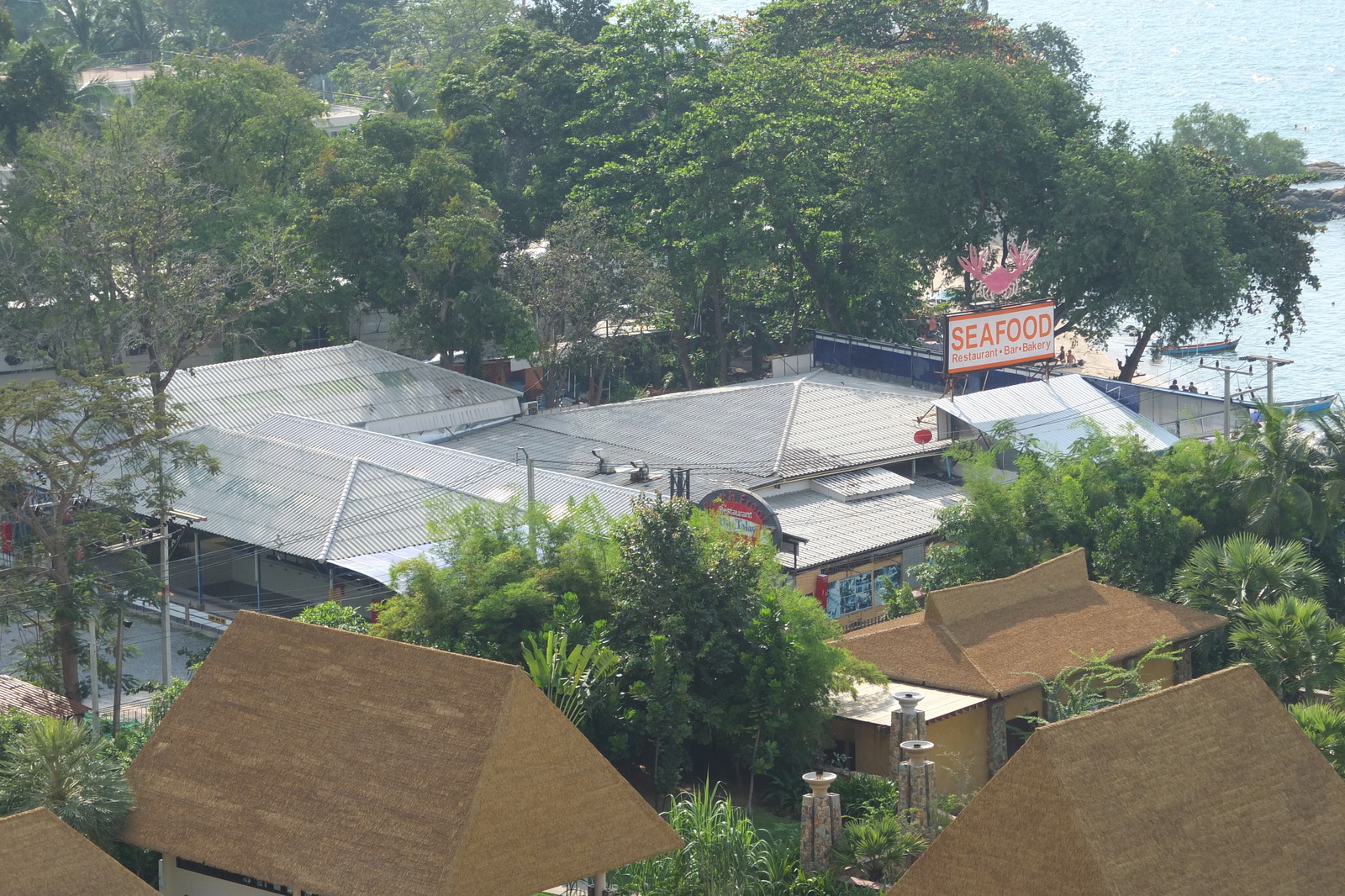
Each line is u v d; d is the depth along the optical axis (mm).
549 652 35500
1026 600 42719
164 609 47781
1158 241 78188
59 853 25547
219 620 58594
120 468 59312
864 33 107562
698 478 61469
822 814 31312
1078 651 40906
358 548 55375
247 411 70688
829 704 37531
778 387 70438
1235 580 44406
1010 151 82688
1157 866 24391
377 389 74188
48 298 77938
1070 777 24859
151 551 61969
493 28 165375
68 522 52688
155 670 54250
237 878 28844
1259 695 27531
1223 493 51469
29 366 82625
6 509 46281
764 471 62062
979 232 84500
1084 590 43969
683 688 35594
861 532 58250
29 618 46594
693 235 84500
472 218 81000
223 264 82812
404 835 26984
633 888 30453
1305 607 39438
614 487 57500
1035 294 83562
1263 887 24938
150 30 168875
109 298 77250
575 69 100438
